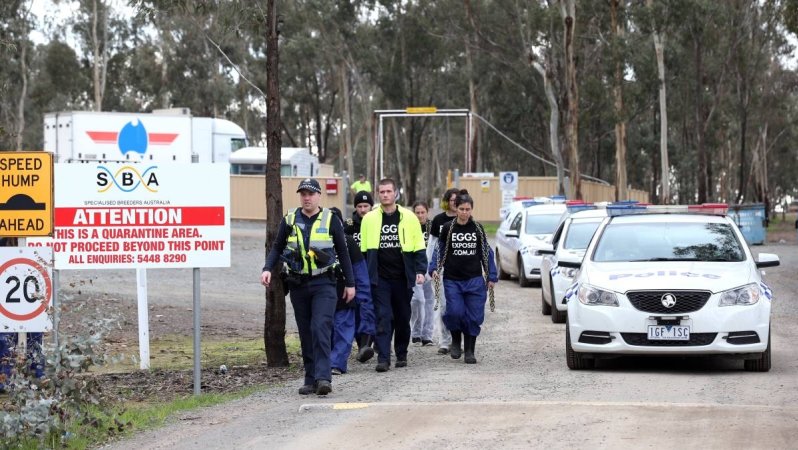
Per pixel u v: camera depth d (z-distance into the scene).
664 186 94.69
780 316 32.66
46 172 17.56
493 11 107.69
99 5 114.38
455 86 128.50
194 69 120.12
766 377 19.92
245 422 16.70
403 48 118.38
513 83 119.94
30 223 17.55
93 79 116.81
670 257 22.08
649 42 104.06
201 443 15.14
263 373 23.00
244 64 122.88
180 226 19.61
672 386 18.89
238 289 45.06
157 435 16.06
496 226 95.31
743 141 116.50
